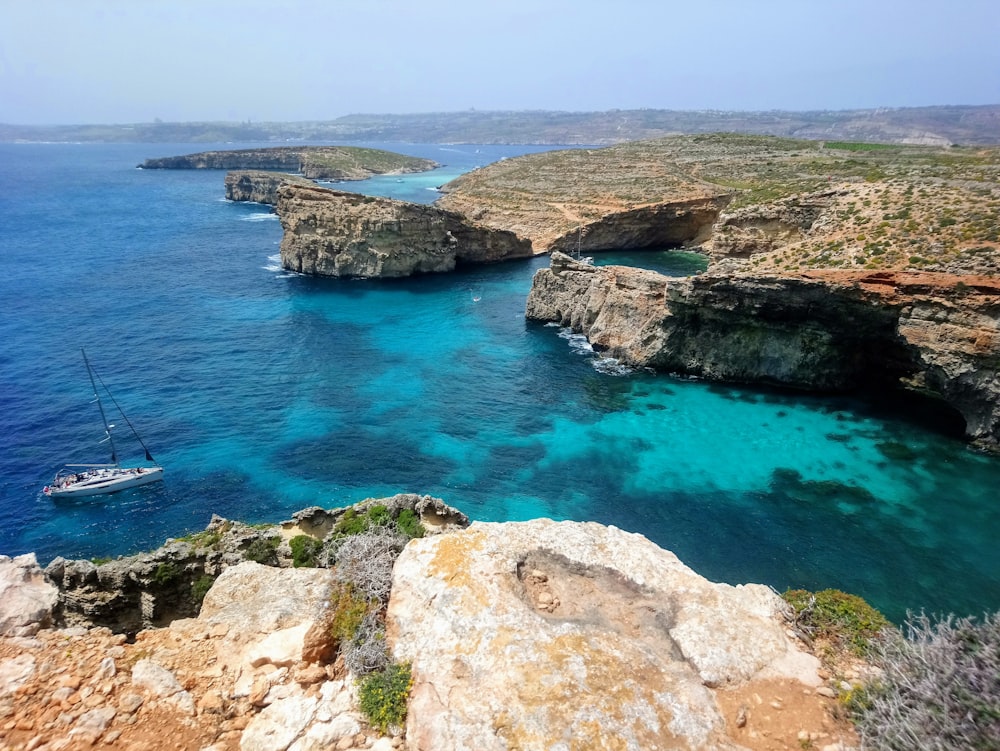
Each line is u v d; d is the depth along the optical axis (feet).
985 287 135.13
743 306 174.40
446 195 545.85
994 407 140.77
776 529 118.52
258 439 151.53
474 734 30.30
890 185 205.46
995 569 107.04
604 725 30.53
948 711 30.14
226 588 53.62
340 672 37.93
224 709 35.09
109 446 145.79
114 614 83.51
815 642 38.93
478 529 45.91
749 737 31.68
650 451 147.84
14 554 111.75
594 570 43.11
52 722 32.14
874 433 154.71
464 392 181.06
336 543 81.61
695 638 37.09
